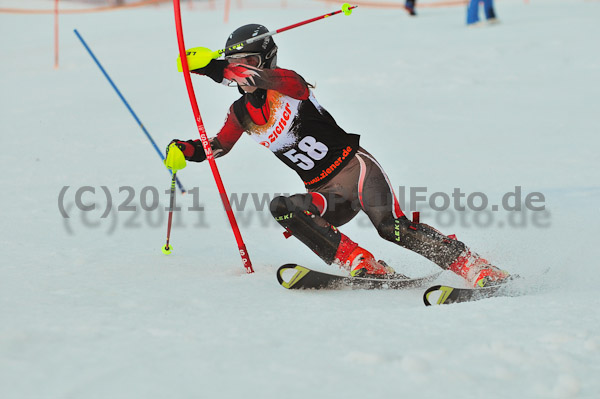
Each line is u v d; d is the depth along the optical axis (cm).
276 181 2041
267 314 956
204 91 3778
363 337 846
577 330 866
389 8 7912
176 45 5497
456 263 1139
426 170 2102
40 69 4819
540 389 691
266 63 1158
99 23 7488
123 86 4022
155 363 739
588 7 6594
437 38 5106
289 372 724
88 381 686
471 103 3203
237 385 688
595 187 1841
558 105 3098
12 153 2456
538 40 4728
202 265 1275
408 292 1147
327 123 1170
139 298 1027
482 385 702
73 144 2602
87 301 1003
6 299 998
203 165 2272
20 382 678
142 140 2653
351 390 684
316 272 1109
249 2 9725
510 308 973
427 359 769
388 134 2631
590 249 1332
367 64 4216
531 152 2309
